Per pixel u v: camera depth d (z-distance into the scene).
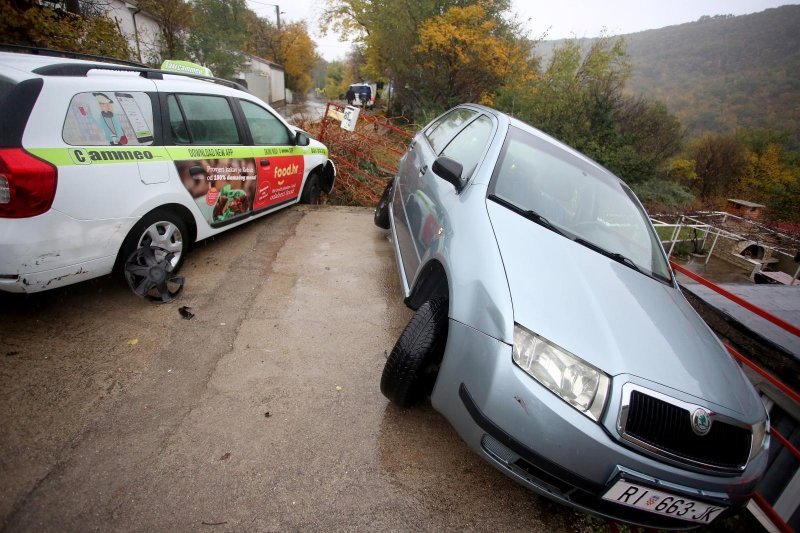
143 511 1.79
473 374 1.88
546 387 1.75
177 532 1.74
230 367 2.68
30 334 2.69
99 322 2.90
